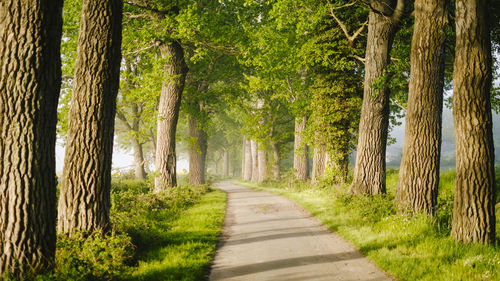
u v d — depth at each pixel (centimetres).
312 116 1772
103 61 631
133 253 611
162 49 1683
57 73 486
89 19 631
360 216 984
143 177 2769
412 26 1295
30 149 452
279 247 733
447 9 874
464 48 639
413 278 504
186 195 1563
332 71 1705
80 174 618
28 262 443
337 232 855
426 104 887
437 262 552
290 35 1781
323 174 1784
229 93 2292
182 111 2267
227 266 604
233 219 1131
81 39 634
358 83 1694
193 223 996
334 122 1698
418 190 884
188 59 2308
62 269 456
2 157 444
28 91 451
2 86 445
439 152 894
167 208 1264
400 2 1179
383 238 726
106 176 642
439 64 885
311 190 1761
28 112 451
